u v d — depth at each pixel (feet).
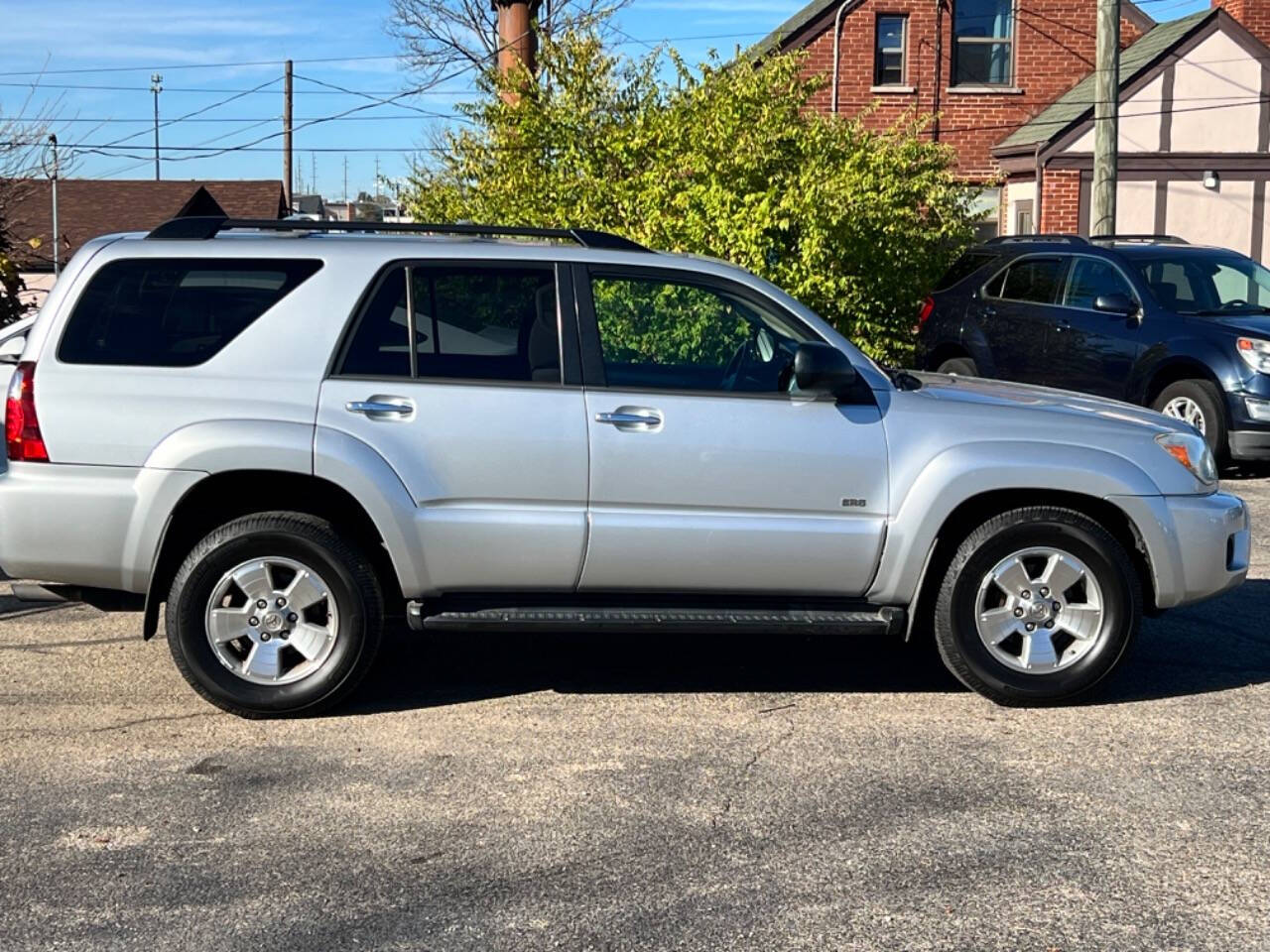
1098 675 18.93
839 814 15.26
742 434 18.34
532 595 18.69
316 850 14.32
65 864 13.96
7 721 18.25
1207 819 15.16
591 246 19.30
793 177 40.91
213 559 17.99
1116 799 15.72
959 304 44.75
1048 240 43.32
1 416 26.58
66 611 23.90
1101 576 18.83
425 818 15.14
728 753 17.22
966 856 14.19
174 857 14.14
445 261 18.52
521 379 18.31
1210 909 13.02
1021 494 19.15
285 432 17.78
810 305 40.81
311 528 18.08
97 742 17.51
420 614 18.25
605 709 18.97
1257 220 77.92
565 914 12.89
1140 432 19.21
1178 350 37.63
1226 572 19.43
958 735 17.94
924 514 18.53
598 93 43.78
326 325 18.20
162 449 17.76
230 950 12.22
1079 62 83.05
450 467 18.06
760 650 22.07
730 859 14.11
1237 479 38.32
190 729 18.01
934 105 82.53
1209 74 76.48
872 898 13.23
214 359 18.08
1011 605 18.93
